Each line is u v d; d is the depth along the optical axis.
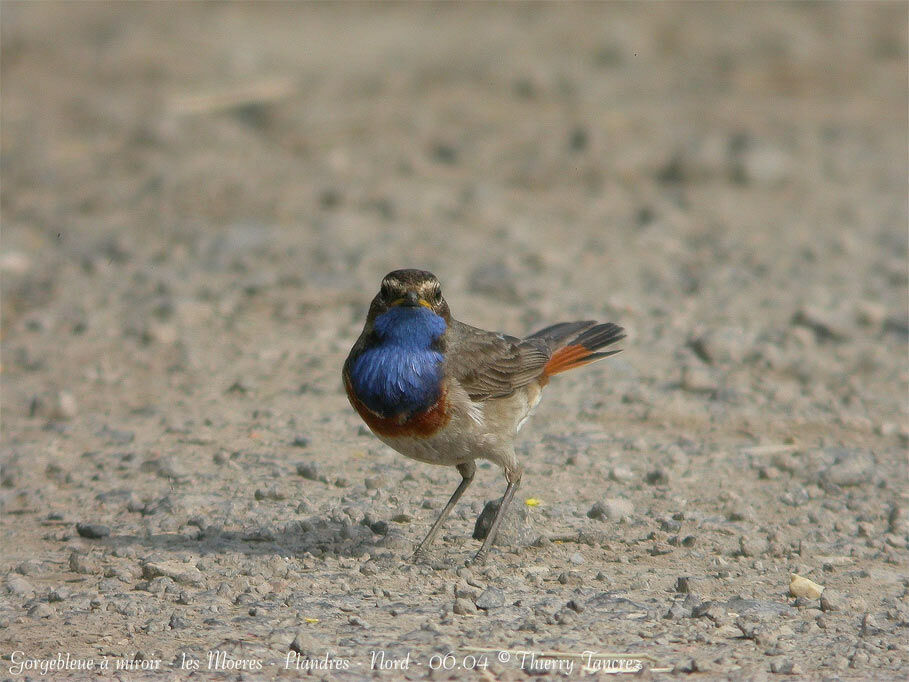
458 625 8.98
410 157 26.28
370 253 19.97
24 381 15.30
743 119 29.14
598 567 10.35
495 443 10.46
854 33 37.12
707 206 23.34
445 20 40.75
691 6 41.50
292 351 16.19
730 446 13.20
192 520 11.23
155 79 32.66
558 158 25.97
